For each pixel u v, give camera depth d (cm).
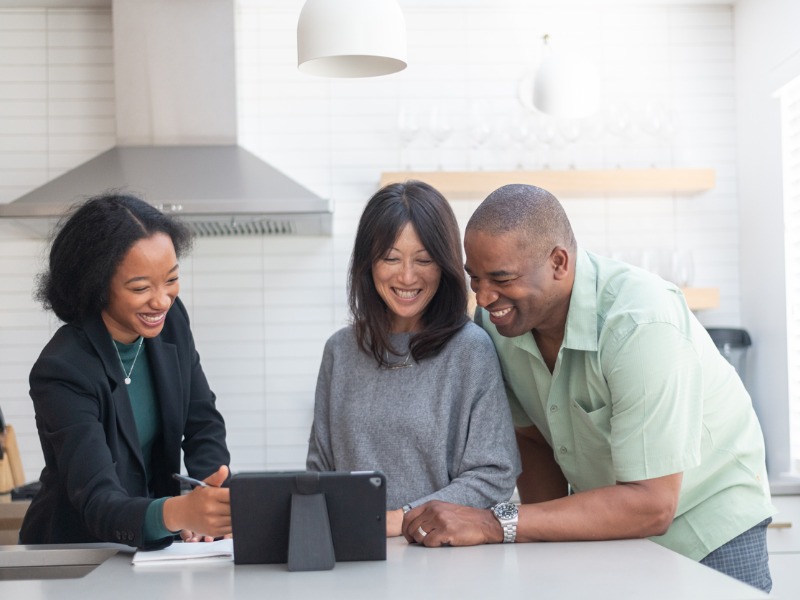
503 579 142
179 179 385
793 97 380
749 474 206
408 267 200
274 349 426
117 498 171
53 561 179
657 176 414
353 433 204
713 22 437
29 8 428
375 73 253
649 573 144
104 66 429
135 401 209
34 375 187
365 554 159
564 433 205
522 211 180
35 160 426
